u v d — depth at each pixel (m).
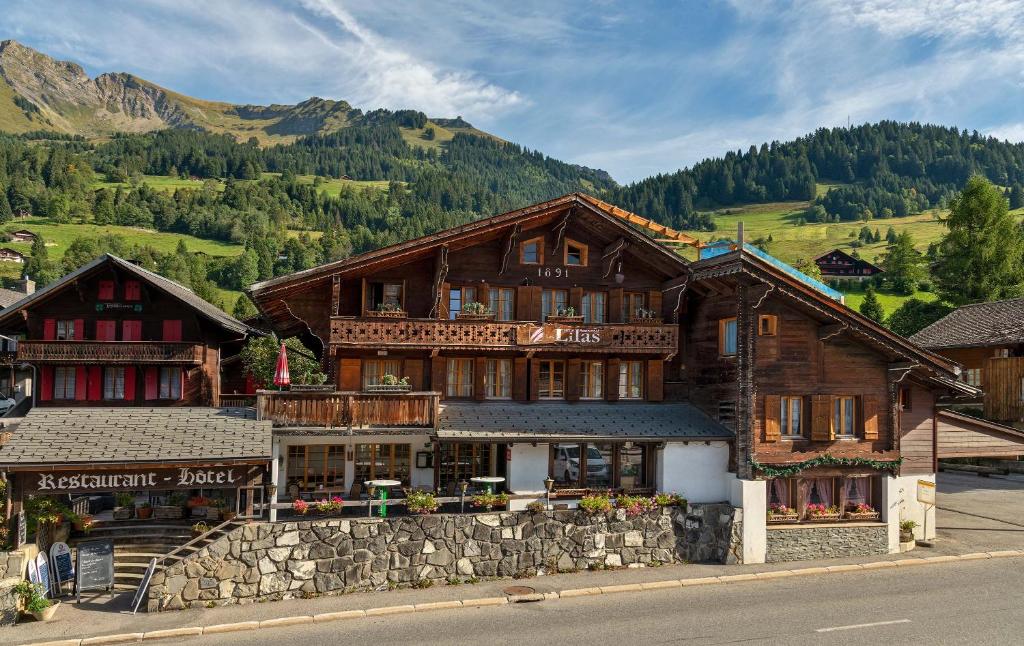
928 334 50.38
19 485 21.05
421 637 18.41
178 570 20.92
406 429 24.64
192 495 28.58
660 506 25.41
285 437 24.70
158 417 24.23
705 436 26.45
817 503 26.91
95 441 22.25
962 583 23.06
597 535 24.70
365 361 27.06
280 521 22.17
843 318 26.06
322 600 21.53
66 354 33.59
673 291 28.69
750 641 17.94
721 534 25.78
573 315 28.00
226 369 43.59
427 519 23.09
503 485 26.72
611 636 18.36
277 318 30.16
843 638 18.09
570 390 28.20
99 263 33.47
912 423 28.69
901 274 104.81
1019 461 41.47
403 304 27.25
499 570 23.61
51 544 23.19
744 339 26.23
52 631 19.02
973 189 65.06
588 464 27.25
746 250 26.30
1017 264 64.31
